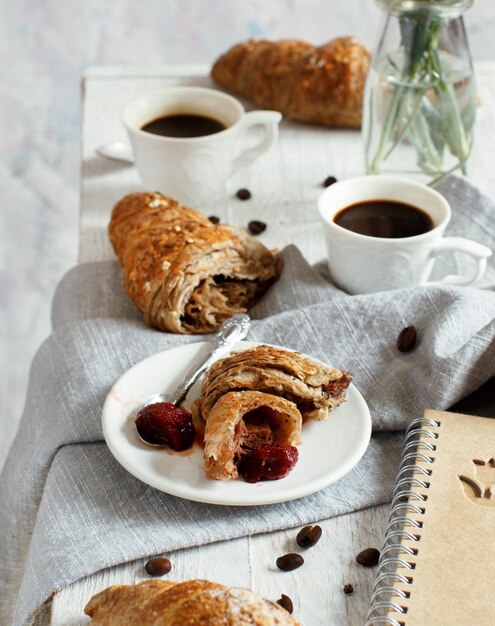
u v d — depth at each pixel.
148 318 0.84
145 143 0.94
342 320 0.81
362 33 1.55
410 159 0.94
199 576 0.69
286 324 0.81
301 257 0.88
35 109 1.63
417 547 0.68
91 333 0.82
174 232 0.85
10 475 0.81
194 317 0.84
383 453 0.76
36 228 1.70
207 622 0.62
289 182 1.02
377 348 0.81
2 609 0.81
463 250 0.84
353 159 1.04
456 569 0.67
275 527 0.71
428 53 0.90
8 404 1.66
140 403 0.76
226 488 0.70
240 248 0.85
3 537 0.81
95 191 1.01
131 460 0.72
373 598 0.66
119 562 0.68
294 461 0.71
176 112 1.00
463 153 0.94
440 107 0.92
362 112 1.04
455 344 0.79
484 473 0.72
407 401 0.78
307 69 1.07
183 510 0.72
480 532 0.68
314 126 1.10
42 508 0.73
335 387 0.74
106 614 0.64
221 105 0.99
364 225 0.86
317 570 0.69
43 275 1.71
